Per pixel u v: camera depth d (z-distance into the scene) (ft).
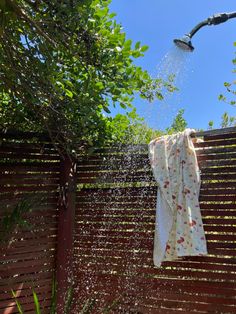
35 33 4.10
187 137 5.08
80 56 4.43
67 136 5.38
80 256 5.62
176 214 4.98
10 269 5.30
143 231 5.34
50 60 4.35
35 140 5.62
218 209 4.93
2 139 5.47
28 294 5.39
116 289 5.41
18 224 5.23
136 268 5.33
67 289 5.51
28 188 5.54
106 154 5.60
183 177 5.00
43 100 4.76
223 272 4.89
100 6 4.70
